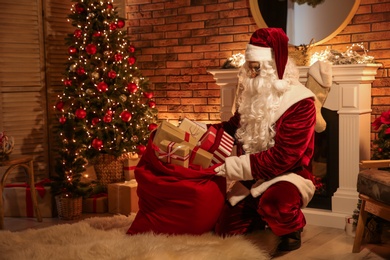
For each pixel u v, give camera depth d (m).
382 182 2.90
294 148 2.89
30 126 4.88
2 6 4.70
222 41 4.83
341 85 3.79
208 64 4.94
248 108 3.07
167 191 2.94
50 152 5.00
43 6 4.89
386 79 3.97
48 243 3.03
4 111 4.75
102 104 4.44
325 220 3.83
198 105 5.04
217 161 3.08
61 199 4.14
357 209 3.56
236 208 3.18
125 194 4.22
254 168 2.93
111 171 4.58
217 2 4.83
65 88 4.50
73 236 3.12
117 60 4.52
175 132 3.02
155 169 3.02
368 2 4.04
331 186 3.95
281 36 3.04
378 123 3.53
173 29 5.13
